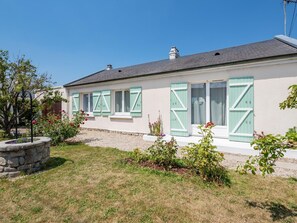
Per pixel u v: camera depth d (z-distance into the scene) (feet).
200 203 9.00
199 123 24.16
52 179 12.03
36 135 24.61
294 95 8.86
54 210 8.56
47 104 31.42
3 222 7.73
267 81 18.78
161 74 26.25
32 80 30.30
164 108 26.61
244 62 19.44
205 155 11.59
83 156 17.29
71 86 40.40
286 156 15.83
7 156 12.52
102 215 8.09
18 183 11.53
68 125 24.26
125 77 30.09
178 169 13.32
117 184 11.09
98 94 35.58
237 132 20.16
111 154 17.97
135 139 26.89
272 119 18.54
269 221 7.59
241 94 19.93
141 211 8.34
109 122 34.27
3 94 27.27
